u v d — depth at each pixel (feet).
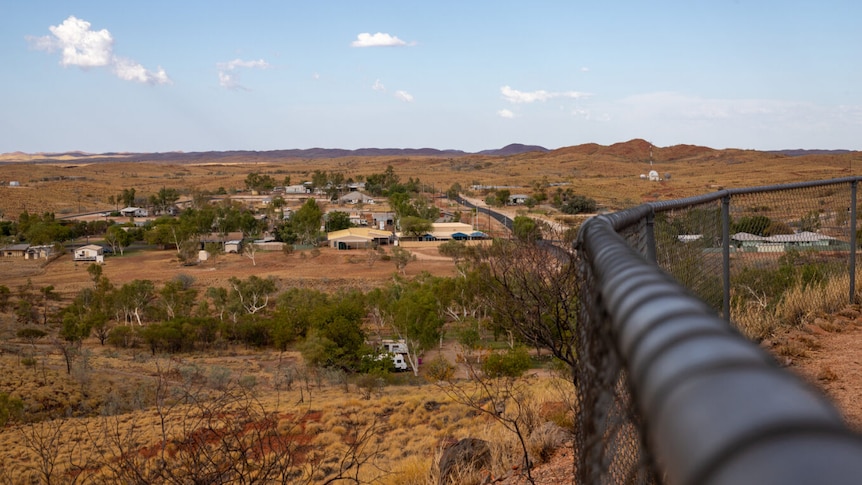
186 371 107.34
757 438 1.18
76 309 273.54
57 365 175.73
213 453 15.56
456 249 363.76
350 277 325.42
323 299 251.80
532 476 20.75
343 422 69.10
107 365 176.14
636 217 11.35
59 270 385.50
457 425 55.62
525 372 77.10
